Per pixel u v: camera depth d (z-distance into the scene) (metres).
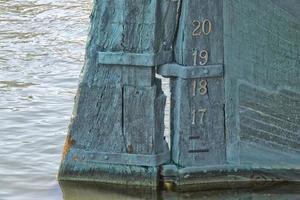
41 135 22.72
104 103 17.64
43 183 19.16
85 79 17.61
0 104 25.66
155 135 17.53
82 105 17.77
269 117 17.86
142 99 17.42
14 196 18.44
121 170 17.83
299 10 17.42
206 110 17.53
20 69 30.08
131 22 17.05
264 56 17.53
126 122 17.61
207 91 17.44
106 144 17.81
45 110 25.09
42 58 31.70
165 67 17.33
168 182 17.78
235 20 17.20
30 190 18.73
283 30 17.50
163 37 17.19
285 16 17.44
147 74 17.23
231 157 17.80
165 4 16.98
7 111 24.94
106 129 17.75
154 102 17.38
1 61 31.17
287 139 18.05
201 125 17.58
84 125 17.86
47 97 26.48
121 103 17.53
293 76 17.78
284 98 17.86
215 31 17.16
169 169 17.70
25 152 21.28
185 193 17.78
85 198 18.12
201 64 17.28
